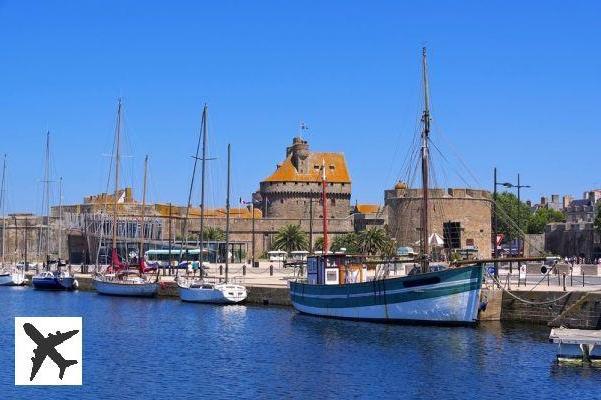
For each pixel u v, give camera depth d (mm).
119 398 37125
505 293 56062
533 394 36469
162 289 86438
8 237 160000
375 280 57875
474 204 119000
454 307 54375
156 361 45938
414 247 109000
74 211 164750
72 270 116562
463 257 90750
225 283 78812
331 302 61469
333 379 40375
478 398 36219
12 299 86125
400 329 54625
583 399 35500
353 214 167750
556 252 149625
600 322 50812
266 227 161625
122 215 145750
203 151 90500
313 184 173000
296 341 51688
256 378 40906
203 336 55062
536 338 49562
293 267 103938
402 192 118312
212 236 147250
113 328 59781
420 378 40062
